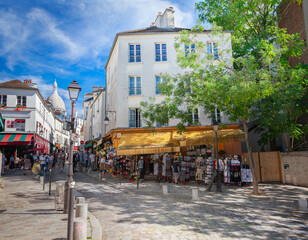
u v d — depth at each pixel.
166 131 18.33
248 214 7.25
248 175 13.36
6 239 4.59
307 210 7.39
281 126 13.59
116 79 20.23
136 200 9.47
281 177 14.89
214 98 11.27
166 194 10.66
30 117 30.19
